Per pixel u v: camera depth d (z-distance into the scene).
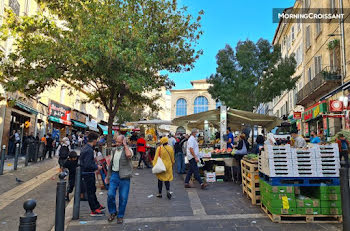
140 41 10.44
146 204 6.22
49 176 10.38
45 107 23.70
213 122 16.59
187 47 12.96
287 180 5.11
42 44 10.97
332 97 16.78
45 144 16.98
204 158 9.34
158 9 12.21
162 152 6.77
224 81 20.88
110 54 9.71
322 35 19.06
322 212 4.62
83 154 5.48
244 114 11.70
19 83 10.83
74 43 10.40
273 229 4.33
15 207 6.20
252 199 5.90
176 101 67.62
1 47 15.56
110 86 12.84
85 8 11.34
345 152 7.98
